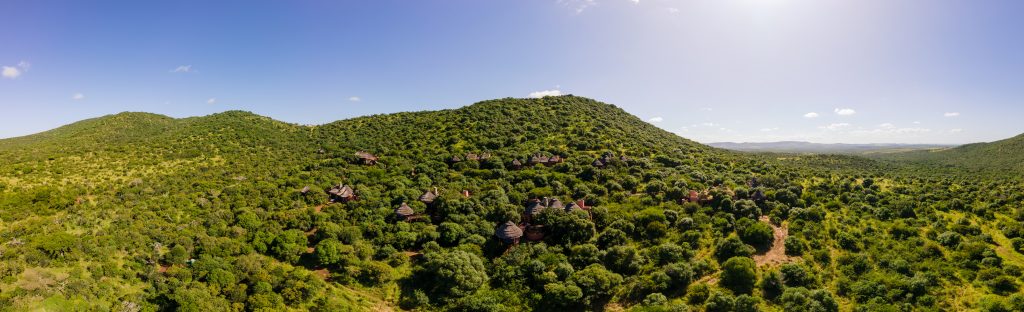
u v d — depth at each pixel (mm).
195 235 53094
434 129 120250
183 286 43875
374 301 48844
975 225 61000
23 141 102125
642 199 73875
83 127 114938
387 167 91062
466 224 62875
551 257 55906
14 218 48594
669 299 49188
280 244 54281
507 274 53000
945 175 101000
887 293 47375
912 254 54625
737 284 50875
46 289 37719
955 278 49500
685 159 101812
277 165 90625
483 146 104500
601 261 56219
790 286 50156
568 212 64938
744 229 63312
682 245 59656
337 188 74875
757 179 85438
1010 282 46562
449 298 49281
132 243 48531
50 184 61562
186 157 87562
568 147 106000
